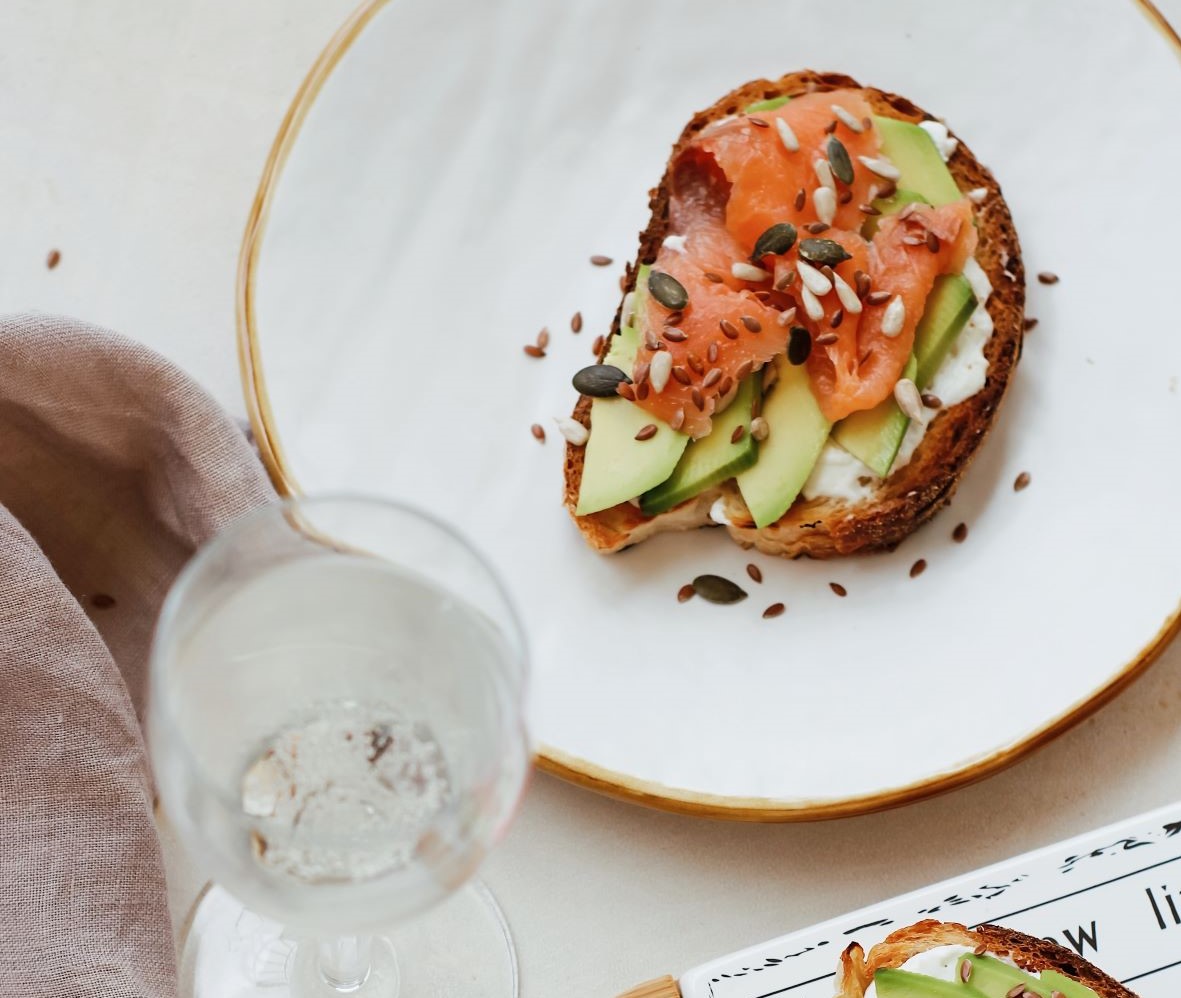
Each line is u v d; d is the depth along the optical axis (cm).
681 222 60
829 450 58
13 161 62
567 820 57
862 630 58
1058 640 57
